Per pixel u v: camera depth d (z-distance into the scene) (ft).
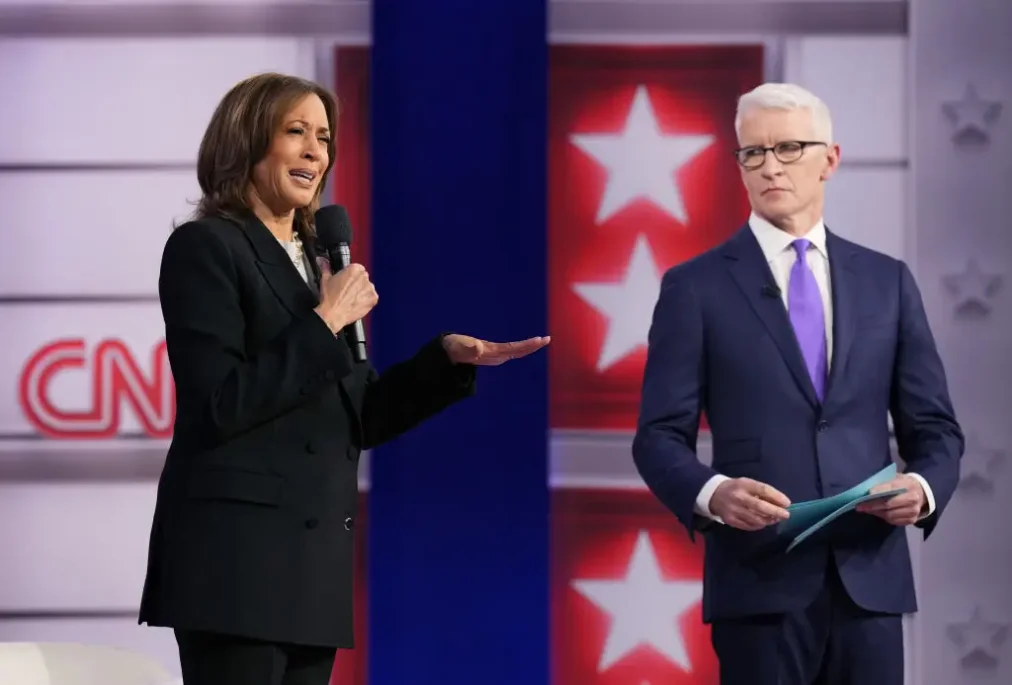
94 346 40.27
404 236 39.78
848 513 30.04
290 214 23.47
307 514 21.09
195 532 20.43
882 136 39.55
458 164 39.86
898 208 39.47
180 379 20.83
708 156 40.01
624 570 39.73
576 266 40.01
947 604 39.06
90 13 40.42
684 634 39.63
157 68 40.42
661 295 33.01
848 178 39.58
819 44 39.73
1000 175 39.37
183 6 40.37
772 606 29.48
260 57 40.40
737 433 31.07
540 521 39.42
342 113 40.22
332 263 23.99
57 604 40.06
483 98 39.91
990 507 38.99
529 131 39.88
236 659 20.43
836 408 30.73
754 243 32.73
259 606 20.31
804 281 32.17
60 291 40.29
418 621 39.45
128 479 40.22
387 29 40.01
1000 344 39.19
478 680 39.34
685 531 39.65
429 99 39.91
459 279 39.75
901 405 31.89
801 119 32.81
